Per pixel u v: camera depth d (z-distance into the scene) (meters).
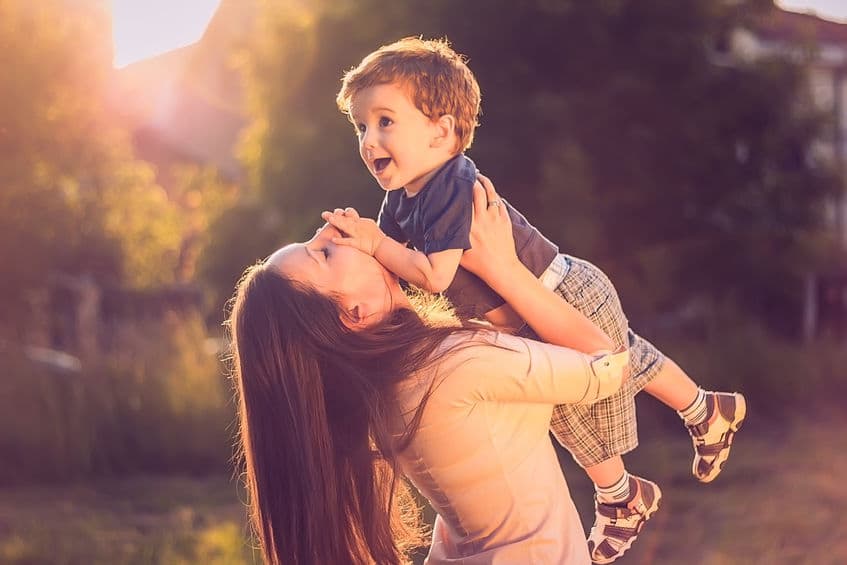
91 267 19.09
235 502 9.84
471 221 2.51
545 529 2.39
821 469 9.91
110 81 13.49
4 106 12.12
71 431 11.24
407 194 2.68
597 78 14.91
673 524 8.27
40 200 12.86
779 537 7.68
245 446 2.48
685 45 14.98
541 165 14.08
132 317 17.23
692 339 14.98
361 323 2.41
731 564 7.06
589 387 2.44
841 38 22.52
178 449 11.53
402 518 2.66
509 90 14.52
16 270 12.63
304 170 15.63
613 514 2.82
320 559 2.36
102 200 19.41
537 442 2.45
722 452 2.99
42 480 10.95
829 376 13.66
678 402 2.96
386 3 14.98
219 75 30.80
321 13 15.66
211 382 12.03
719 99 15.28
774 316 19.25
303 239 15.58
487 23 14.44
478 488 2.38
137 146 29.95
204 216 24.69
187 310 19.30
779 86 15.51
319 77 15.80
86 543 8.10
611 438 2.75
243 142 18.22
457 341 2.36
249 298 2.43
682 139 14.97
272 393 2.37
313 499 2.35
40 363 11.74
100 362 12.30
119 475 11.30
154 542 7.90
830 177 16.28
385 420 2.35
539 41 14.55
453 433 2.35
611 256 14.90
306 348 2.36
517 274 2.50
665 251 15.09
